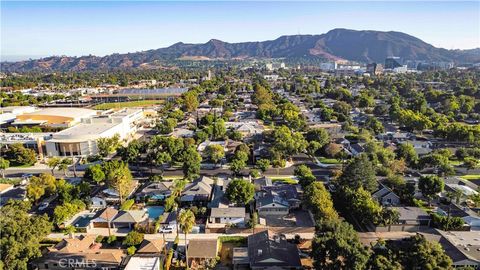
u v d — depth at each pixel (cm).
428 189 8881
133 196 9606
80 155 14150
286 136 13725
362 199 7938
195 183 9712
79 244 7012
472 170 11556
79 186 9275
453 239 6806
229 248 7162
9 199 8888
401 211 7888
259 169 11856
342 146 13488
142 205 9106
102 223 8044
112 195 9388
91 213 8769
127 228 8025
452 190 9231
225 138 15512
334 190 9569
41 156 14038
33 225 6562
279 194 9256
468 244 6600
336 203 8656
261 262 6244
